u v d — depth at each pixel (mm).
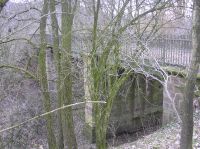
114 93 7734
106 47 7535
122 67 7930
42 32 9828
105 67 7797
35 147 16297
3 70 12164
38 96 18000
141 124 22062
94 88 7750
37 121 17359
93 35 7656
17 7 8695
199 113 12688
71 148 11992
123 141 20484
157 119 22625
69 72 10781
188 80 5559
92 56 7621
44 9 9586
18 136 16266
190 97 5602
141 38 7762
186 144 5695
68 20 10242
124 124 21594
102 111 7875
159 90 21969
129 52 7809
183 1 8398
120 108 21078
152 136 13258
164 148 11148
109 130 20906
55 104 16297
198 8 5297
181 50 14094
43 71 10969
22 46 13211
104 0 8539
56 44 11000
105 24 8336
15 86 15055
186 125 5680
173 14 8812
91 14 9336
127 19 7910
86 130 19125
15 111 16453
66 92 11438
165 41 14664
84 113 19812
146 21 9039
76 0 10133
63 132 13602
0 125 15328
